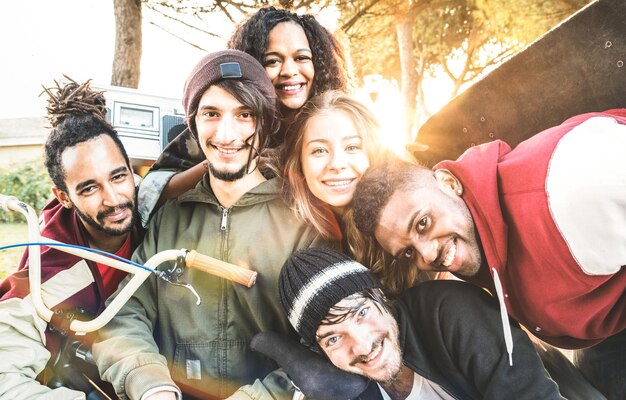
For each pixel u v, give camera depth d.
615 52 1.51
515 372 1.35
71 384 1.68
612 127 1.23
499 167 1.43
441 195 1.48
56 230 1.74
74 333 1.51
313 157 1.63
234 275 1.46
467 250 1.46
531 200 1.29
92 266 1.74
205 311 1.66
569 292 1.33
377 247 1.67
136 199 1.77
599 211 1.16
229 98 1.53
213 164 1.60
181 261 1.46
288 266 1.48
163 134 2.35
